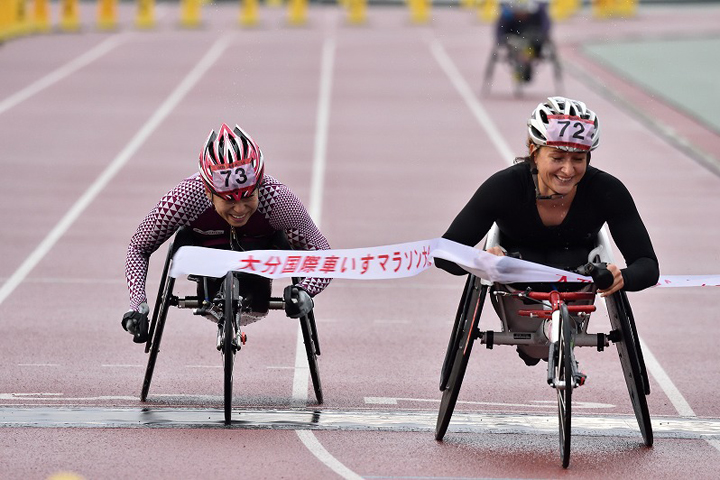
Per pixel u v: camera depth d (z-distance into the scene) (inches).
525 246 778.2
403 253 783.1
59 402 874.8
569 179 730.2
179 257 800.9
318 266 800.9
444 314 1188.5
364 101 2903.5
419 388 936.9
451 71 3538.4
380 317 1173.1
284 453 761.0
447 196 1831.9
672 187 1916.8
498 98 2999.5
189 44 4160.9
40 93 2970.0
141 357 1013.8
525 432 818.8
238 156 778.2
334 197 1803.6
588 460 758.5
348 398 905.5
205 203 815.7
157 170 2022.6
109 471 718.5
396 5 6190.9
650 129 2509.8
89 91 3014.3
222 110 2726.4
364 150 2244.1
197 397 898.7
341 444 783.7
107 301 1212.5
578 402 904.9
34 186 1872.5
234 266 802.2
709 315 1204.5
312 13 5600.4
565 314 732.7
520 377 973.2
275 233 834.2
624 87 3154.5
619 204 751.1
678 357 1046.4
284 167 2049.7
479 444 789.2
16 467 722.2
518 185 748.6
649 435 785.6
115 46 4057.6
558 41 4379.9
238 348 816.9
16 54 3779.5
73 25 4606.3
